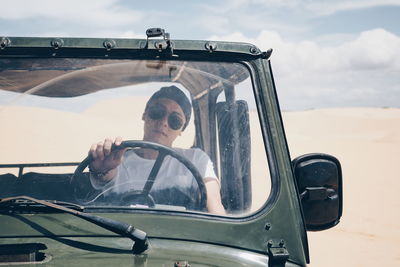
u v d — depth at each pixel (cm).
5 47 261
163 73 265
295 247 235
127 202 261
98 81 268
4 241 226
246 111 261
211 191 262
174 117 274
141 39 263
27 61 261
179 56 263
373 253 1080
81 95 273
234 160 261
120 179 267
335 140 3978
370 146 3638
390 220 1386
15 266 207
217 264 218
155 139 274
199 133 275
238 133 262
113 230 224
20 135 268
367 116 8544
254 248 233
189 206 258
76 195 266
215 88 271
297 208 241
